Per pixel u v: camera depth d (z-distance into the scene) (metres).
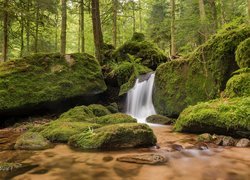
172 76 9.62
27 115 9.66
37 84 9.77
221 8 19.20
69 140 5.86
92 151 5.23
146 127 5.65
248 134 5.62
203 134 6.03
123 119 7.49
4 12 14.12
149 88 10.69
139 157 4.55
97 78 11.09
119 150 5.27
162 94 9.83
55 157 4.85
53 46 23.11
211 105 6.71
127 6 20.56
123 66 12.29
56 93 9.85
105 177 3.80
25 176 3.84
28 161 4.62
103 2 22.94
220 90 8.02
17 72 9.72
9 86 9.30
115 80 12.22
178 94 9.20
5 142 6.27
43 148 5.55
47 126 7.03
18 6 14.68
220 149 5.24
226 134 6.03
